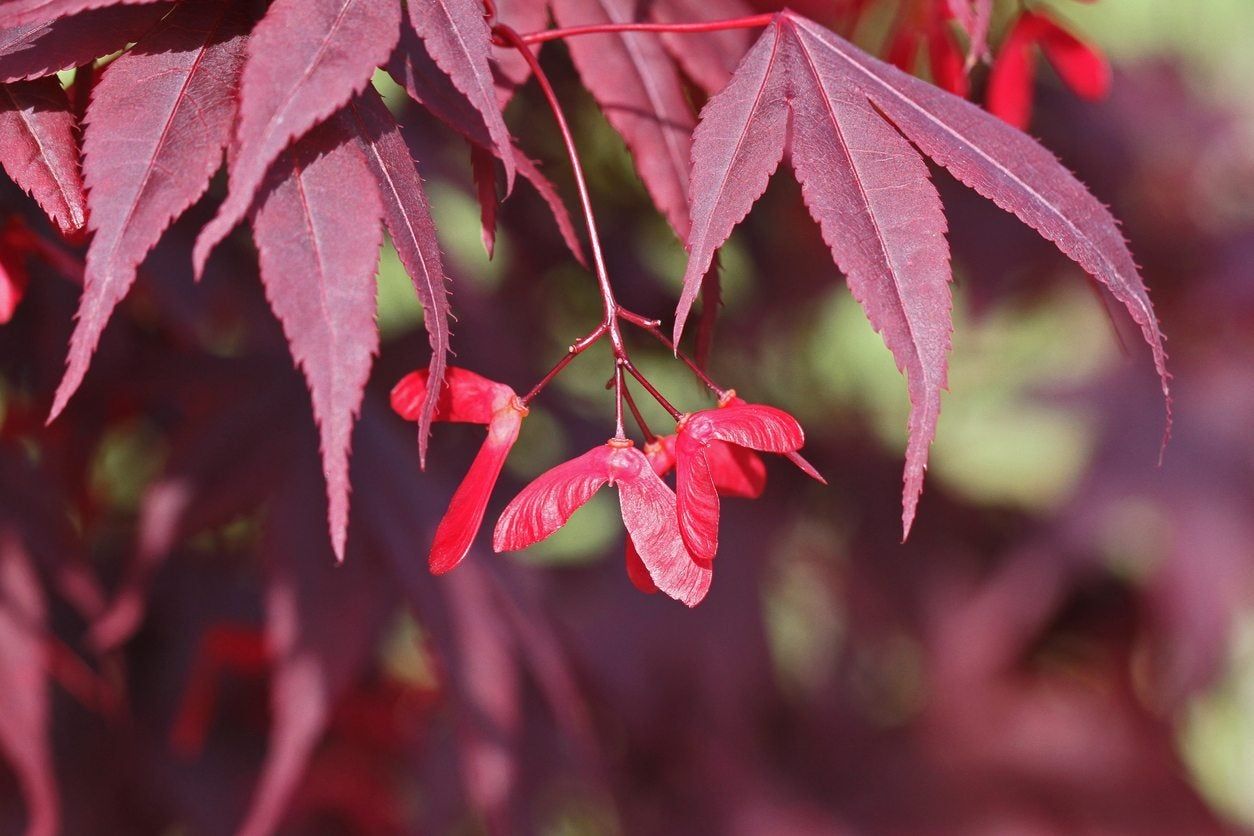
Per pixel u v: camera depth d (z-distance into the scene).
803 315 0.84
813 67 0.45
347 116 0.45
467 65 0.44
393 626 0.72
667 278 0.78
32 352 0.56
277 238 0.44
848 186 0.45
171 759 0.66
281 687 0.55
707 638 0.79
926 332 0.44
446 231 0.82
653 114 0.49
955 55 0.50
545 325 0.75
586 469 0.45
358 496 0.56
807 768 0.87
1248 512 0.89
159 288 0.56
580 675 0.75
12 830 0.61
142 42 0.45
